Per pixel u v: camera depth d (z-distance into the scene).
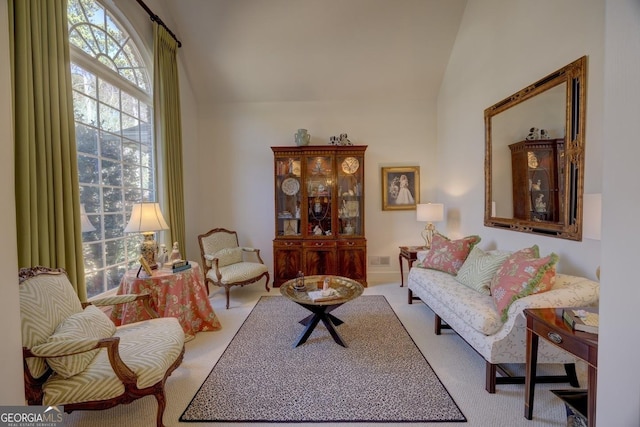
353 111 4.56
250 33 3.74
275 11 3.54
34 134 1.81
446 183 4.25
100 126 2.63
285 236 4.34
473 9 3.44
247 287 4.29
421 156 4.59
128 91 3.00
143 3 3.04
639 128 0.78
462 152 3.79
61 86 2.01
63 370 1.41
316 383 2.00
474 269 2.59
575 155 2.11
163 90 3.35
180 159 3.73
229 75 4.22
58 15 1.99
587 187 2.04
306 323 2.82
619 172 0.82
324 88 4.41
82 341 1.40
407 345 2.53
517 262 2.10
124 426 1.64
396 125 4.57
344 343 2.50
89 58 2.49
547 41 2.38
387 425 1.63
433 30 3.78
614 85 0.84
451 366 2.20
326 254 4.23
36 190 1.81
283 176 4.38
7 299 0.91
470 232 3.62
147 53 3.27
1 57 0.90
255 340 2.63
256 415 1.71
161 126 3.38
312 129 4.57
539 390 1.91
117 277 2.83
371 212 4.63
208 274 3.64
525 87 2.61
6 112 0.91
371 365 2.21
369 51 3.95
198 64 4.08
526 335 1.69
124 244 2.93
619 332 0.83
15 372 0.93
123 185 2.94
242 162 4.59
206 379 2.05
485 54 3.25
